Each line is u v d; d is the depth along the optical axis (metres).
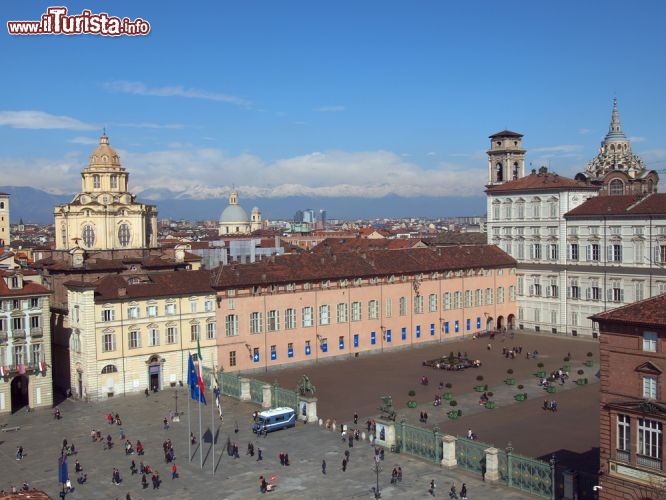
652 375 62.34
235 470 83.75
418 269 159.62
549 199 173.25
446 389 121.38
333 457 87.50
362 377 131.12
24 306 109.50
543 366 137.88
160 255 162.12
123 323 118.44
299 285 141.12
